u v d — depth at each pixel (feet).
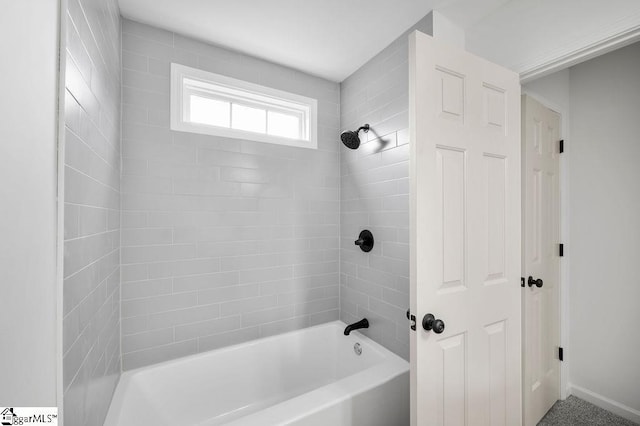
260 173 6.29
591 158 6.03
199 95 5.87
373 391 4.44
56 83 2.11
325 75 6.95
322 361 6.69
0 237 1.38
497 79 4.10
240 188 6.06
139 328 5.09
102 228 3.60
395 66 5.60
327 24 5.17
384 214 5.84
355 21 5.09
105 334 3.82
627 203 5.55
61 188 2.15
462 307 3.68
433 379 3.42
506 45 4.61
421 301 3.32
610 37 3.49
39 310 1.83
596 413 5.71
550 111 5.96
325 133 7.11
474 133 3.83
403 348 5.35
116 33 4.47
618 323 5.65
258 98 6.38
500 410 4.09
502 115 4.17
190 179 5.55
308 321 6.86
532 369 5.34
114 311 4.42
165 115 5.32
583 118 6.15
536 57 4.23
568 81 6.38
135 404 4.63
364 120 6.42
